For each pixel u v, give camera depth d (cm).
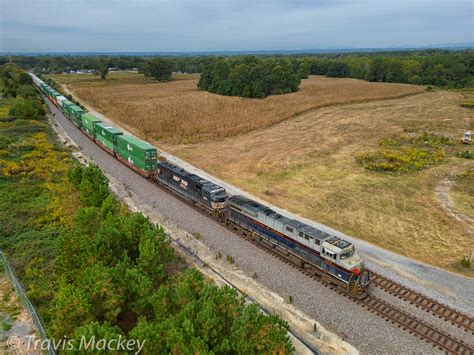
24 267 2516
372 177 4547
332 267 2438
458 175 4556
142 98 11244
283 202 3900
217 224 3369
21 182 4147
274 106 9544
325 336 2042
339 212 3656
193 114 8581
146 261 2211
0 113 8044
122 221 2664
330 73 17800
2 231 3020
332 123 7638
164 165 4172
